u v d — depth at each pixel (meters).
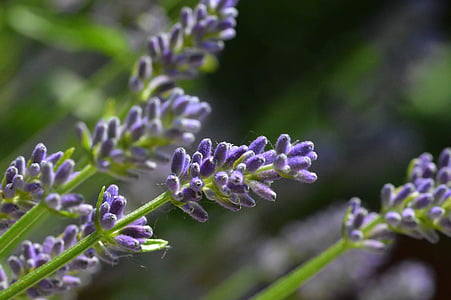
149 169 0.45
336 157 0.97
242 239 0.90
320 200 0.97
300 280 0.50
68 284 0.45
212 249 0.89
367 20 1.12
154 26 0.65
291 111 0.97
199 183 0.42
